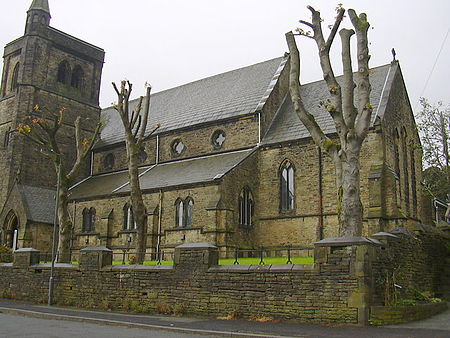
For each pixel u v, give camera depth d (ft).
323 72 80.84
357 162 76.33
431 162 146.10
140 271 79.00
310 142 132.87
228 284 69.36
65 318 69.82
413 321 62.59
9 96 191.93
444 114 145.69
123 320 65.16
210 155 156.15
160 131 172.45
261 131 146.20
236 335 52.34
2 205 175.94
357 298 59.16
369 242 61.31
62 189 118.52
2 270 102.01
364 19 80.64
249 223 135.74
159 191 139.33
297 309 63.05
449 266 97.91
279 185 137.28
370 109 76.79
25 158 178.70
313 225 128.06
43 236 163.12
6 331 55.47
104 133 204.13
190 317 69.62
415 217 138.62
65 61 203.21
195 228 128.06
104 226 150.00
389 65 145.18
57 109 193.98
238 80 176.14
